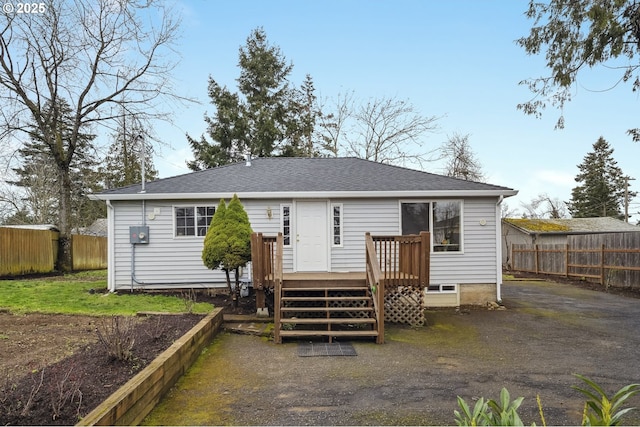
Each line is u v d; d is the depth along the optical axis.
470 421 2.27
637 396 4.97
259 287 8.76
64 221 17.27
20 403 3.46
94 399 3.74
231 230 9.18
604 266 15.91
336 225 11.16
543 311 10.54
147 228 10.90
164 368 4.85
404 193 10.79
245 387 5.20
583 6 9.64
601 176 44.81
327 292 8.88
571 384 5.37
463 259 11.12
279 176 12.34
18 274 14.71
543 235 23.97
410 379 5.54
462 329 8.62
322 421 4.20
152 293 10.78
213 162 28.55
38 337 5.96
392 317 9.10
